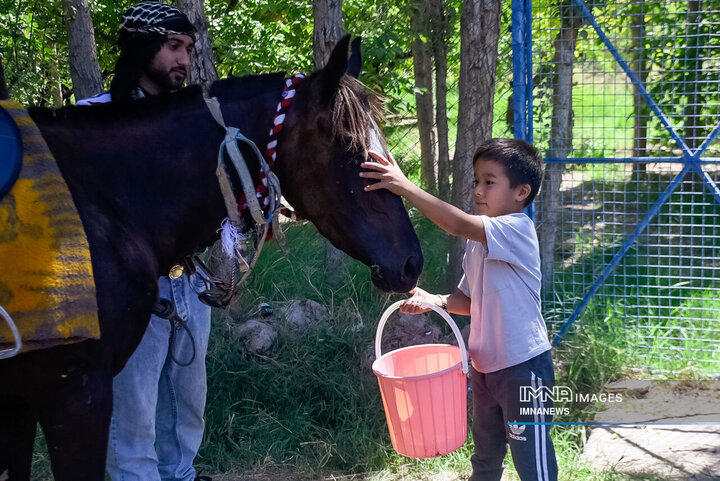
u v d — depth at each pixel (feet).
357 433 11.25
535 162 8.18
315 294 15.81
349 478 10.57
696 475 10.00
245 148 6.77
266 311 14.57
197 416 9.45
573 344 13.56
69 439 6.06
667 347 13.96
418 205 7.22
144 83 8.13
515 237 7.86
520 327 7.96
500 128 20.25
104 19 26.73
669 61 20.66
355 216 6.72
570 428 11.51
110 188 6.30
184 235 6.80
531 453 7.93
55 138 6.17
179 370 9.14
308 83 6.79
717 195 13.47
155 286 6.52
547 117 14.93
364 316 14.74
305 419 11.87
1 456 6.63
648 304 14.38
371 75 19.21
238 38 26.50
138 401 8.42
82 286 5.71
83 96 18.24
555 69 15.39
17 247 5.51
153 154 6.52
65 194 5.84
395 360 8.93
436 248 17.28
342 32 14.80
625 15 14.83
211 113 6.70
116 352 6.29
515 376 7.93
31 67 21.88
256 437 11.48
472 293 8.41
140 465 8.65
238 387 12.45
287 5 26.27
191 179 6.65
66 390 5.97
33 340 5.50
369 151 6.63
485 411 8.48
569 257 18.26
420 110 21.43
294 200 6.95
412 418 8.00
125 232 6.29
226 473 10.84
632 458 10.56
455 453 10.80
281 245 7.22
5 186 5.55
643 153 22.34
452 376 8.02
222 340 13.12
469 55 14.48
